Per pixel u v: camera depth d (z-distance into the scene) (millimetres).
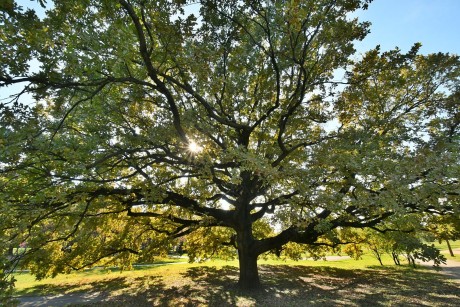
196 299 11562
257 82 12227
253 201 14797
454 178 6488
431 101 12336
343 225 12500
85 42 5980
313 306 10195
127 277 18031
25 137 6719
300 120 12305
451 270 19344
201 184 12000
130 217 14953
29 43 5664
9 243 6457
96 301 12023
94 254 14812
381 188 7828
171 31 7027
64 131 9336
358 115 13250
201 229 16859
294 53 8914
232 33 9547
